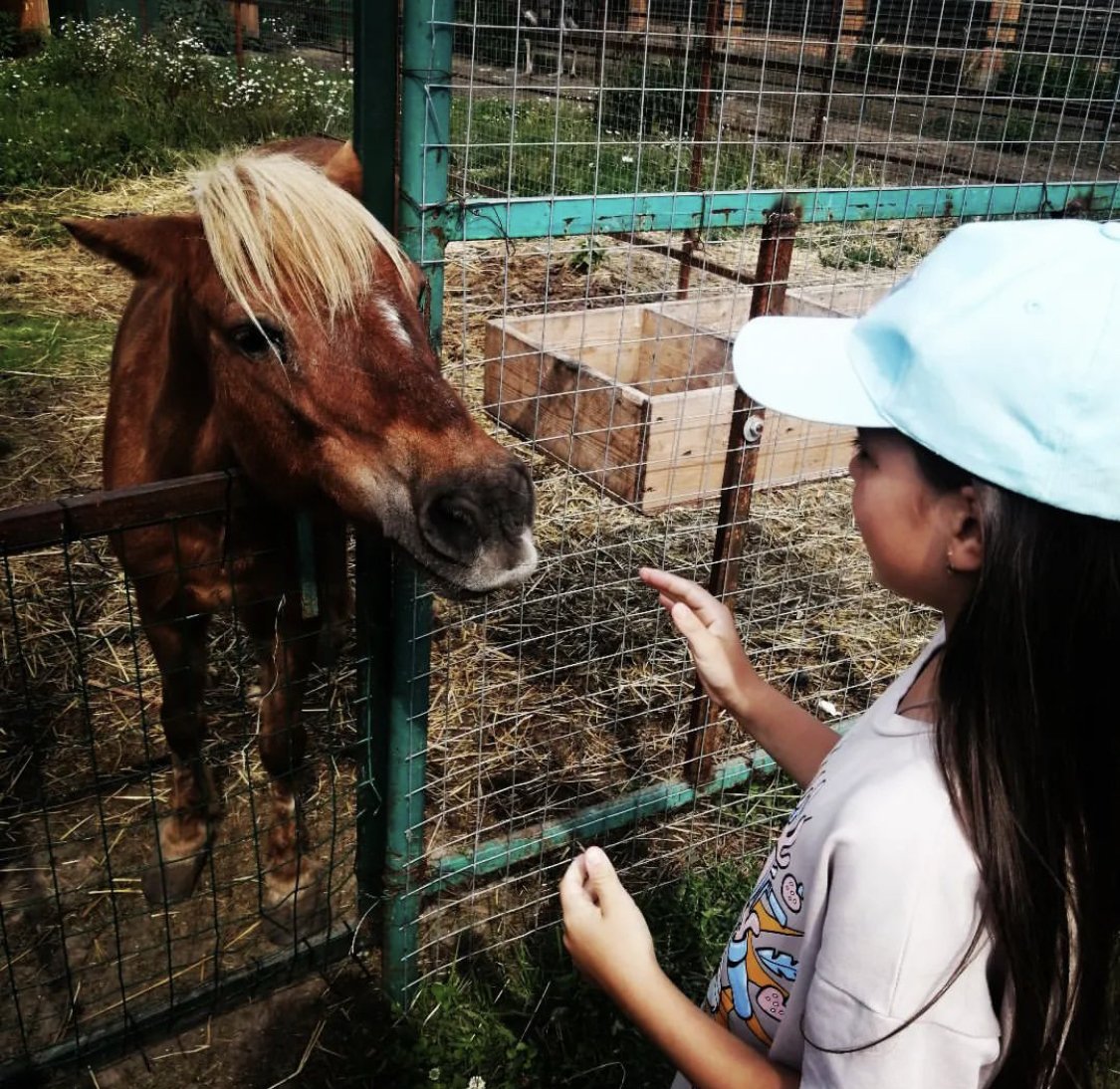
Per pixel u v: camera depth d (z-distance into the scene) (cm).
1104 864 87
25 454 412
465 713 296
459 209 164
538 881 250
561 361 373
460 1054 205
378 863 215
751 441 235
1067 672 82
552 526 384
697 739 260
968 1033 88
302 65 1055
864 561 378
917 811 88
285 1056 209
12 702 291
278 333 161
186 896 241
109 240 175
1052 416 79
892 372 90
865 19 473
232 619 325
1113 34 360
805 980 99
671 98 610
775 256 212
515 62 167
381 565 179
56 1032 208
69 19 1180
